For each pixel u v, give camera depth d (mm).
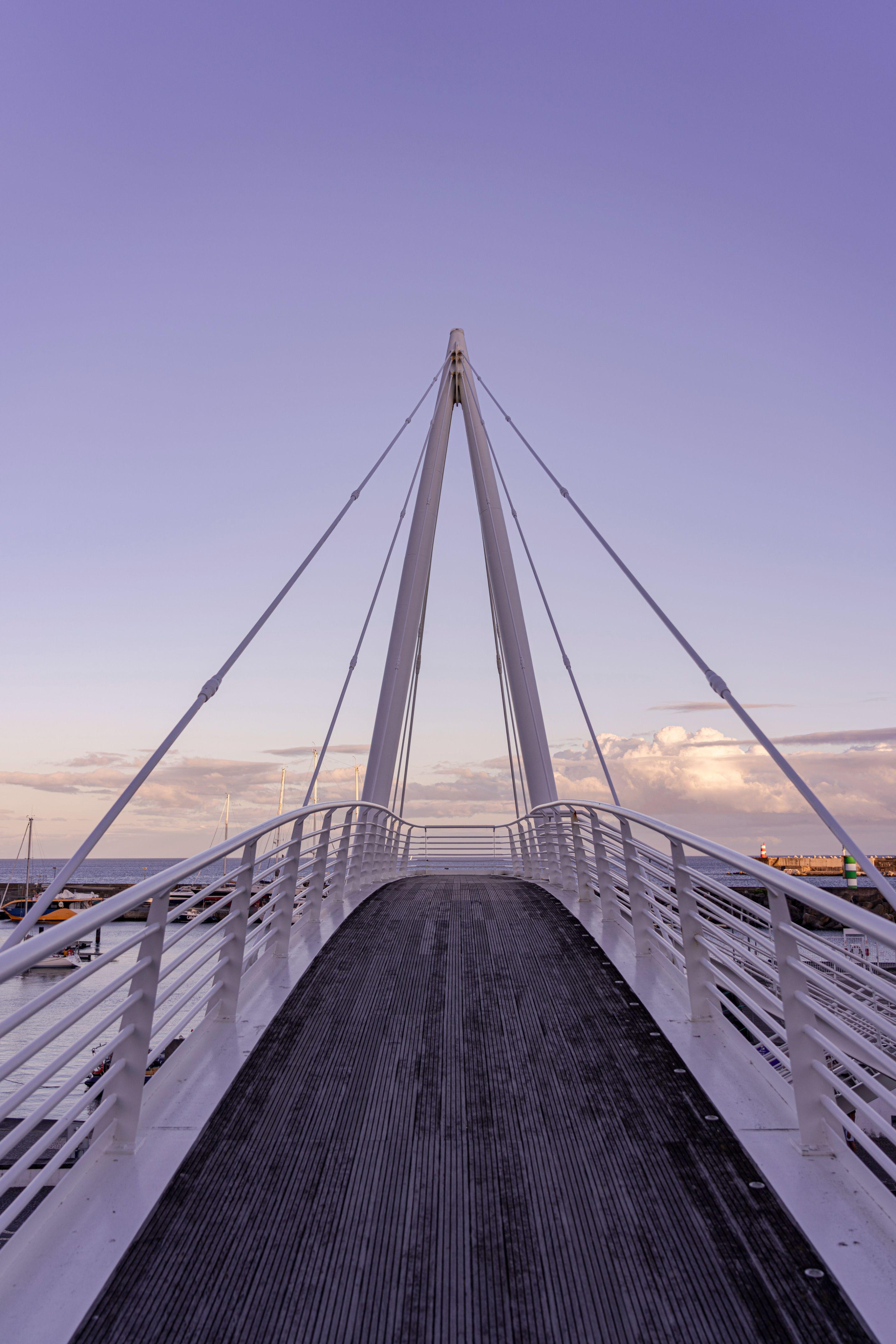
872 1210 3678
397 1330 3064
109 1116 4227
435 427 28734
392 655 22703
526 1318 3123
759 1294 3221
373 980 7391
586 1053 5613
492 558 25047
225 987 6305
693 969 6227
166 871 4492
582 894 11438
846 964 3818
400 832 21484
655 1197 3889
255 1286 3283
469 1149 4344
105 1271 3285
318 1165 4184
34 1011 3209
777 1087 4895
